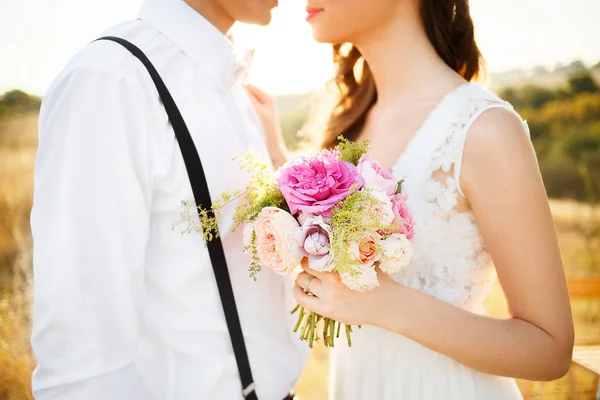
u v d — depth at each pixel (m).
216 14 1.70
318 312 1.46
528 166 1.47
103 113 1.38
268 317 1.69
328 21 1.70
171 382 1.55
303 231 1.26
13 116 7.79
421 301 1.45
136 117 1.45
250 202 1.45
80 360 1.35
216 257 1.54
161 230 1.54
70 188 1.34
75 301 1.34
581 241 8.27
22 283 5.04
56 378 1.34
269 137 2.08
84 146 1.35
